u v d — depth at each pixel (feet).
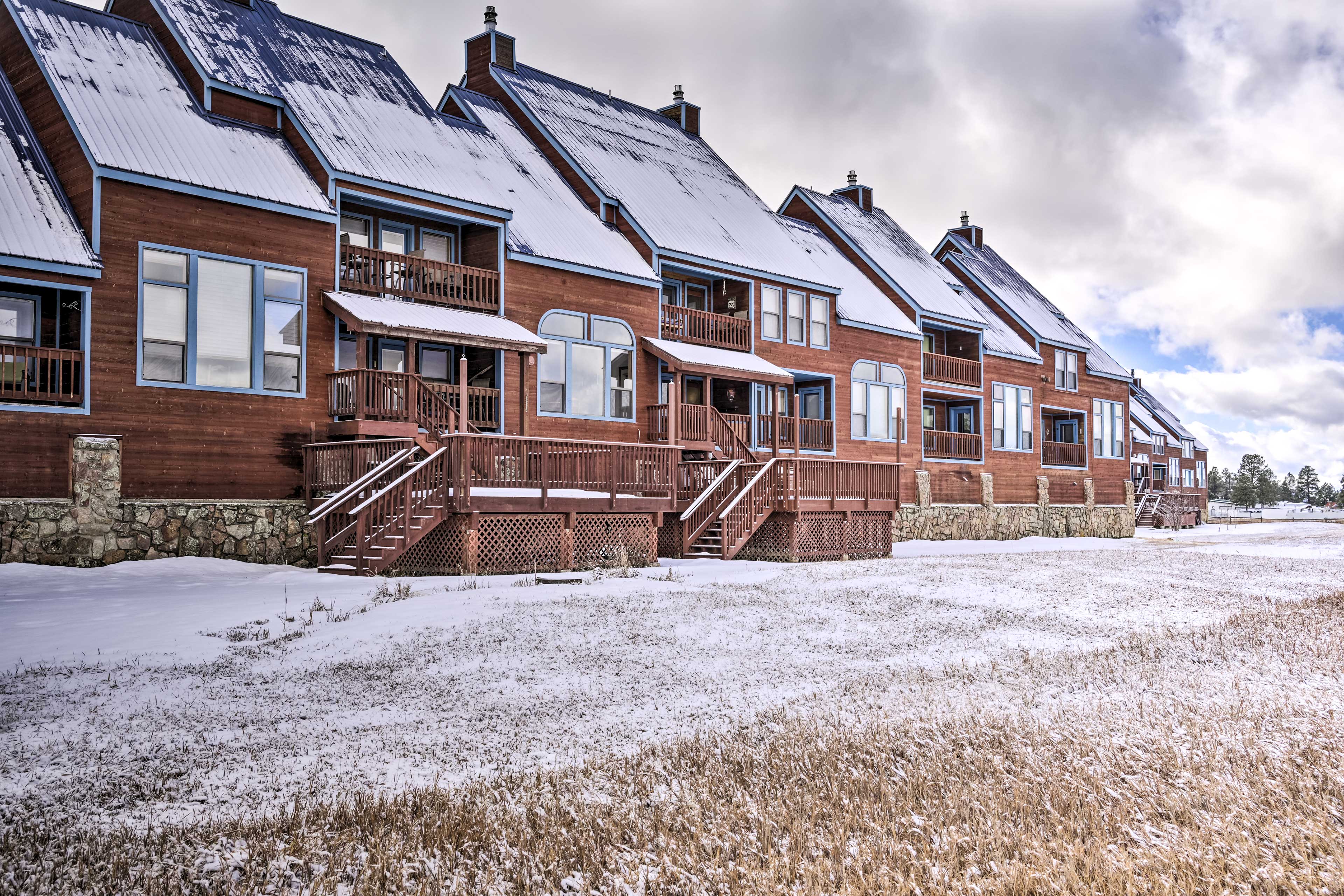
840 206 147.23
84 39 74.33
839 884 16.38
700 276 103.71
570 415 85.87
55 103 67.05
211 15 84.53
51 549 57.88
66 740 25.43
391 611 44.06
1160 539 150.20
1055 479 151.53
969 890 15.72
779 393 111.45
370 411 68.33
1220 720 27.14
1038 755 23.57
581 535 67.72
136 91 71.61
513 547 63.05
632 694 31.45
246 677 32.63
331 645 37.37
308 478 68.03
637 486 71.10
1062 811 19.60
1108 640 42.80
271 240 68.59
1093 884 15.98
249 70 79.77
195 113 73.56
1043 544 128.16
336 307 69.00
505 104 110.22
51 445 58.90
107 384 61.05
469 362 83.82
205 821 20.02
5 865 17.60
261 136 75.87
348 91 87.25
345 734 26.61
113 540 60.13
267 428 67.67
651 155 115.34
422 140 87.76
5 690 29.96
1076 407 158.51
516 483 63.57
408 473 58.85
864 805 20.25
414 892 16.35
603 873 16.90
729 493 79.71
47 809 20.72
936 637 42.55
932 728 26.13
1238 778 21.54
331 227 71.72
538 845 18.19
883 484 88.94
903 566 70.08
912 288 131.03
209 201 65.82
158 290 63.57
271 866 17.40
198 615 42.86
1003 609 50.16
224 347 66.08
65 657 34.58
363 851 18.25
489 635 39.24
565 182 100.89
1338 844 17.70
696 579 58.90
